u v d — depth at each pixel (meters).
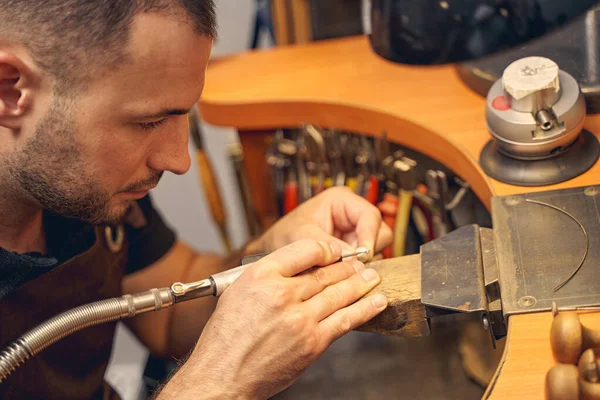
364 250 0.99
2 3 0.84
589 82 1.08
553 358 0.77
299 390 1.32
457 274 0.90
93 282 1.18
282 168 1.52
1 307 1.03
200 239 2.44
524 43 0.93
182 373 0.89
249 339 0.87
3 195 1.03
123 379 2.10
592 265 0.85
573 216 0.92
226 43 2.33
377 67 1.41
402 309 0.89
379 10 1.01
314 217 1.11
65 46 0.84
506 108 1.02
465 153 1.12
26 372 1.08
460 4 0.93
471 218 1.33
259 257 1.00
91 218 0.98
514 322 0.81
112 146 0.90
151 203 1.39
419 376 1.31
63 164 0.92
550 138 0.99
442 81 1.32
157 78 0.86
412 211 1.38
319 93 1.38
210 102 1.45
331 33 1.63
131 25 0.83
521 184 1.02
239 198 1.64
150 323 1.40
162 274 1.40
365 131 1.33
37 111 0.89
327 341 0.87
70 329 0.89
